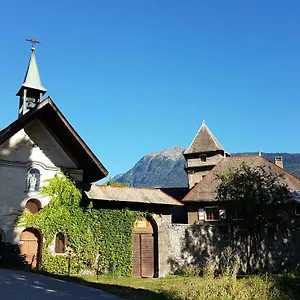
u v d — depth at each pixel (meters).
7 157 24.03
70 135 25.34
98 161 25.86
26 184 24.47
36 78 29.61
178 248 29.25
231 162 37.72
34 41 30.80
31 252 24.34
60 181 25.61
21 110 29.09
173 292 14.62
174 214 38.84
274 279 16.22
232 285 14.40
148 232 28.30
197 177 48.88
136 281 22.53
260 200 28.11
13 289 12.71
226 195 29.83
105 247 26.16
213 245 30.36
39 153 25.27
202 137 50.38
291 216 30.30
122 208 27.22
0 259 21.09
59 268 24.48
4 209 23.42
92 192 26.31
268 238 30.55
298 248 30.67
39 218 24.50
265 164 36.53
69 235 25.30
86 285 16.17
